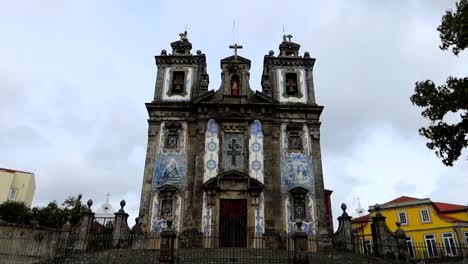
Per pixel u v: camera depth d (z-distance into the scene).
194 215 25.27
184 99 29.73
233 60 30.88
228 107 28.61
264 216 25.33
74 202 38.22
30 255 21.25
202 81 29.98
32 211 36.56
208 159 27.05
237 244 24.80
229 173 26.17
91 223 22.45
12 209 35.22
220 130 27.92
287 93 30.25
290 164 27.19
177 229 24.94
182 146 27.64
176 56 31.31
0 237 20.98
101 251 20.39
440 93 11.97
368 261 19.14
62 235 21.62
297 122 28.59
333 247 23.56
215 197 25.64
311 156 27.53
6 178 50.69
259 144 27.69
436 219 41.75
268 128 28.12
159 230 24.92
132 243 23.61
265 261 17.73
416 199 44.06
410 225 43.12
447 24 11.82
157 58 31.23
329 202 36.50
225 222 25.34
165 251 16.36
